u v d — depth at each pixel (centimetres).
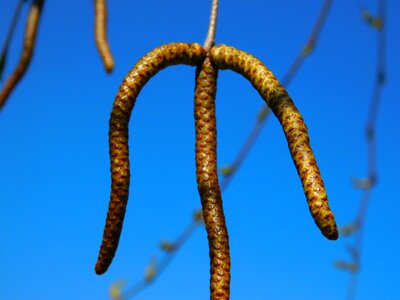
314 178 17
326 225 16
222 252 18
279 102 18
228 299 18
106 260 18
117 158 18
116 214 18
